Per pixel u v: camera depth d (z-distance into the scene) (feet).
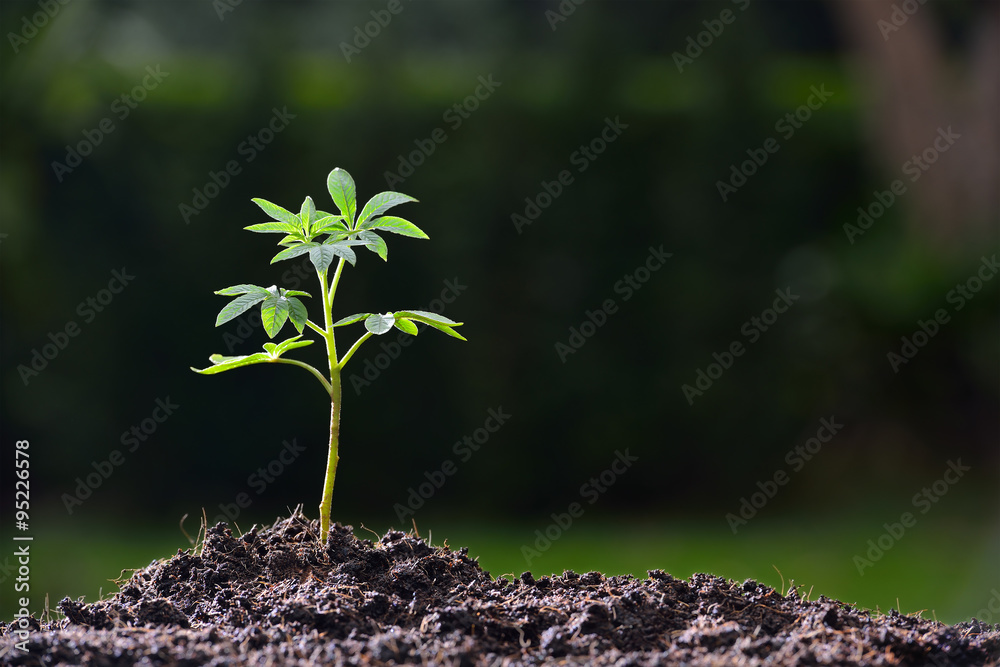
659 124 27.25
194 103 25.80
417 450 26.81
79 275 25.44
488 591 7.16
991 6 28.45
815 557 21.90
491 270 26.61
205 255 25.73
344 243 7.14
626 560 21.71
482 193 26.43
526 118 26.66
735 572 20.58
